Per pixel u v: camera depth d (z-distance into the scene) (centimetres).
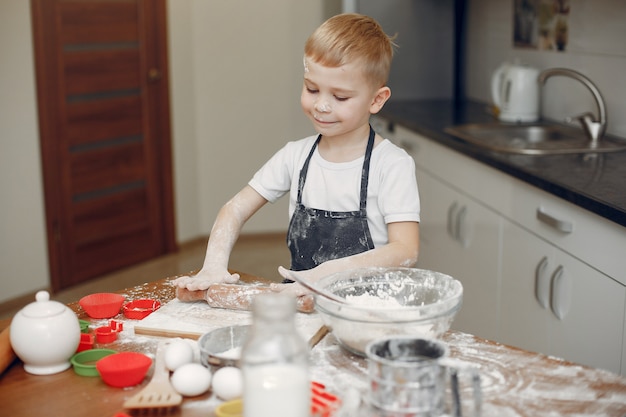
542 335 234
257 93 488
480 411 105
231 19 474
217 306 145
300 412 94
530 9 345
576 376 118
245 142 493
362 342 122
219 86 482
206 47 475
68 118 397
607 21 287
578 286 213
